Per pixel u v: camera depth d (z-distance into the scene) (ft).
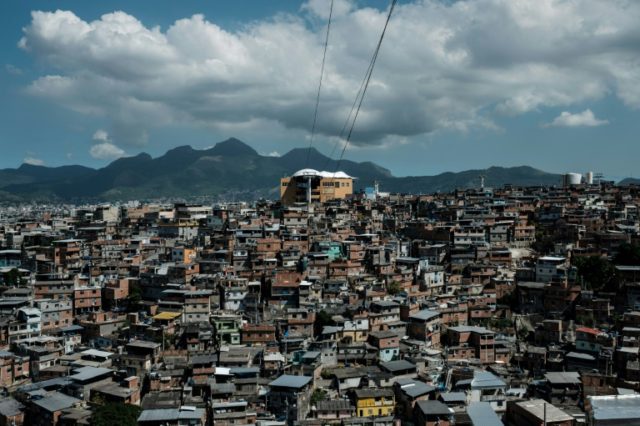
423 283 618.03
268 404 407.23
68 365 478.18
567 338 504.02
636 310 530.27
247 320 544.62
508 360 489.67
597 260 598.34
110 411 379.55
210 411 401.29
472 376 422.82
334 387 440.04
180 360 471.21
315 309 551.59
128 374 452.76
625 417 133.80
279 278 601.62
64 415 392.88
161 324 521.65
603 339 461.37
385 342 489.26
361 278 629.10
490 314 562.66
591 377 403.95
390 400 408.67
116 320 564.71
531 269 623.36
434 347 510.99
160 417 381.40
